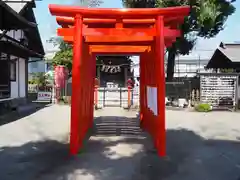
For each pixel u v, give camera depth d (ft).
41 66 126.21
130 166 20.03
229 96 56.24
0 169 19.11
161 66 22.75
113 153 23.27
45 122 38.47
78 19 22.47
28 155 22.58
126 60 101.50
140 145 26.05
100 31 23.13
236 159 22.06
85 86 28.66
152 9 22.27
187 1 55.67
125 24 24.35
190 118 43.93
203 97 56.70
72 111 22.94
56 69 65.72
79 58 22.72
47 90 76.84
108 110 52.13
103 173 18.48
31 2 53.78
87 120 32.12
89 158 21.80
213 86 56.54
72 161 21.01
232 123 39.45
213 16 56.95
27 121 39.14
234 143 27.45
